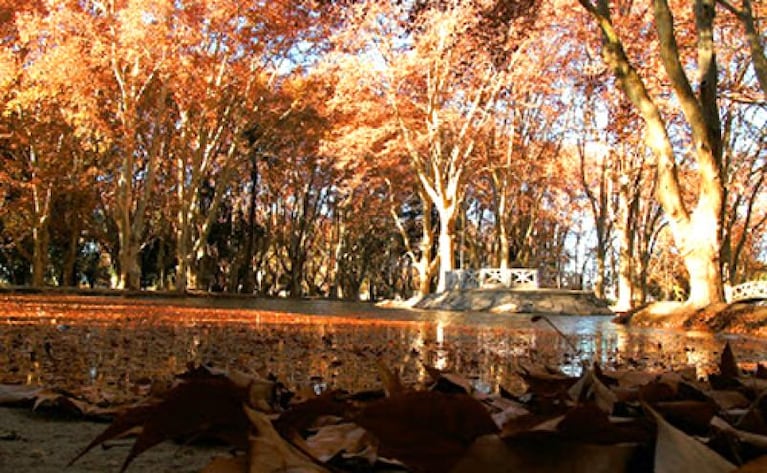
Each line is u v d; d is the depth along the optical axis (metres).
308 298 44.06
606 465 0.71
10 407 2.27
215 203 32.47
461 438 0.76
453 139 31.42
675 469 0.66
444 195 30.81
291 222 43.91
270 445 0.82
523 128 34.22
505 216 34.66
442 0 25.47
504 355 5.61
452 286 29.97
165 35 26.34
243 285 40.91
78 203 32.19
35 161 29.14
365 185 39.47
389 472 1.15
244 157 33.97
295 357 4.80
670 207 15.67
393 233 50.22
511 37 24.30
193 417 0.99
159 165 35.06
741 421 1.06
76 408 2.06
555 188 40.34
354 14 26.69
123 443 1.67
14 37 28.78
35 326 8.05
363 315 17.09
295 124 35.16
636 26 25.38
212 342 6.14
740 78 25.27
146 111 31.89
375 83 28.61
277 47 30.39
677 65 15.21
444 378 1.63
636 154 32.22
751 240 45.38
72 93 26.06
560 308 26.05
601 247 34.78
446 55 27.42
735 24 23.62
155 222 39.38
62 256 42.22
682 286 54.25
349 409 1.29
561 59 30.69
